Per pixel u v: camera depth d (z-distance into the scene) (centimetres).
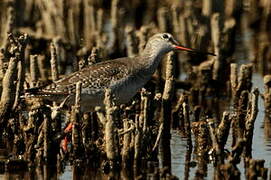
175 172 1430
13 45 1587
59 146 1471
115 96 1582
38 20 2684
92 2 2612
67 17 2538
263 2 2709
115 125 1432
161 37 1669
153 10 2762
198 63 2366
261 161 1362
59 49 2198
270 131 1689
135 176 1412
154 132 1566
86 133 1573
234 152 1443
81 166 1467
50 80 1933
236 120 1555
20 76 1581
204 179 1391
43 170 1445
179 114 1708
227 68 2170
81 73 1569
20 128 1568
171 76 1603
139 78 1617
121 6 2767
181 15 2488
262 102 1955
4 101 1553
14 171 1438
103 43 2328
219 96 2073
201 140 1523
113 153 1426
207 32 2423
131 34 2244
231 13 2700
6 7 2570
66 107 1688
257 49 2447
